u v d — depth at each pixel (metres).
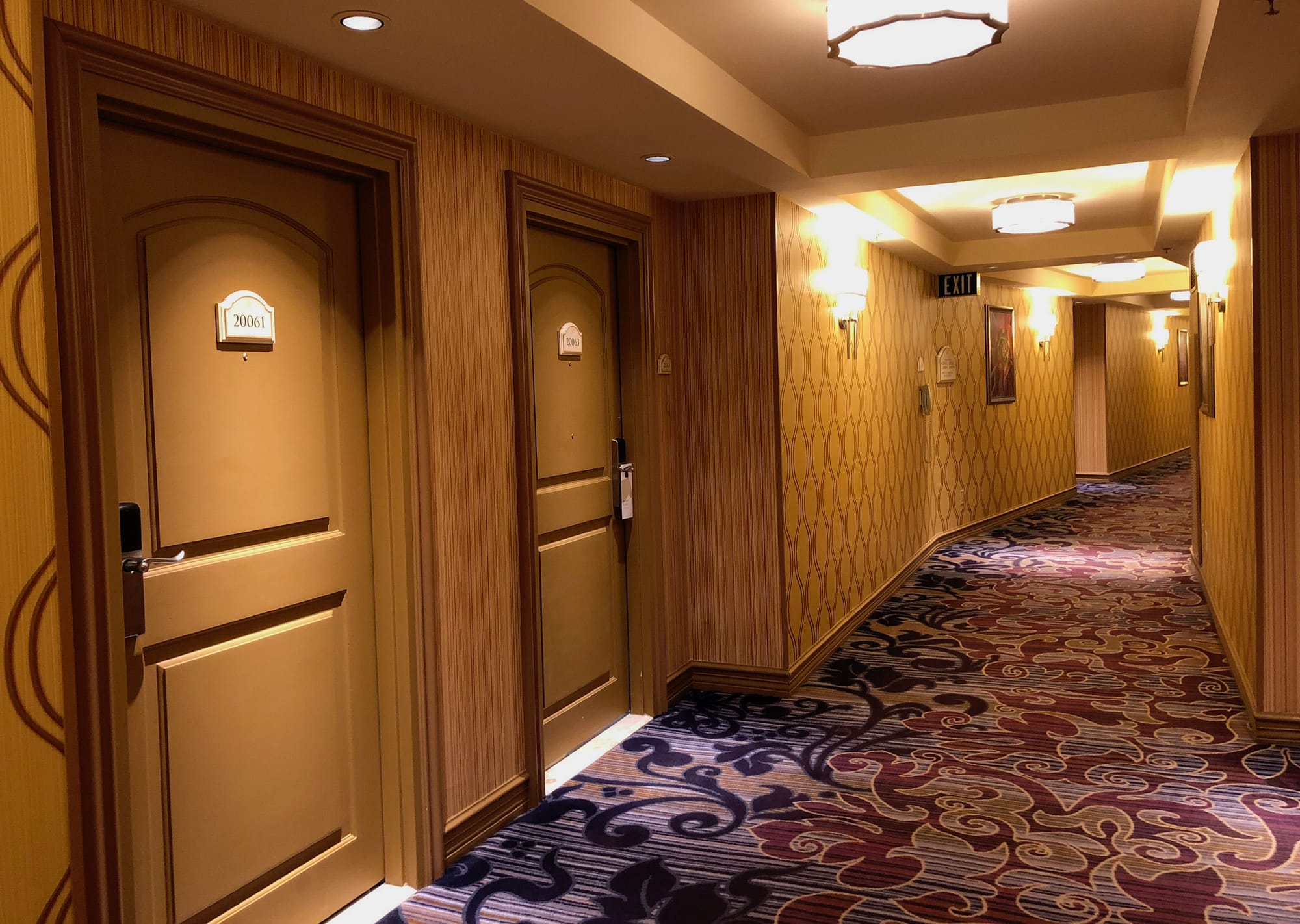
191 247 2.45
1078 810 3.50
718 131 3.59
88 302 2.07
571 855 3.26
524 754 3.65
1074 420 13.77
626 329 4.59
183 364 2.42
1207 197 5.33
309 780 2.82
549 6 2.44
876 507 6.77
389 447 3.02
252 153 2.61
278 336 2.70
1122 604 6.70
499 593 3.51
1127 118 4.01
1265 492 4.02
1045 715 4.54
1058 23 3.21
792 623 5.03
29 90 1.35
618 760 4.11
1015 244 7.89
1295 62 3.07
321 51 2.63
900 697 4.86
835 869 3.11
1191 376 7.70
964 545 9.22
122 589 2.17
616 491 4.54
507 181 3.56
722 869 3.13
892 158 4.36
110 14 2.13
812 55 3.41
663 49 3.09
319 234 2.85
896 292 7.36
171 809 2.39
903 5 2.56
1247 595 4.35
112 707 2.13
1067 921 2.76
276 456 2.70
